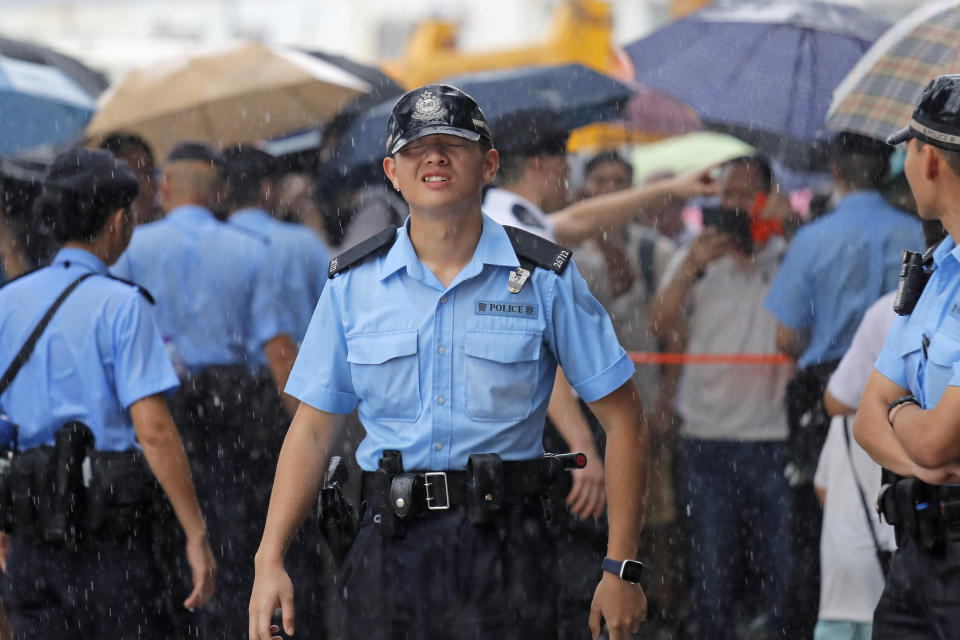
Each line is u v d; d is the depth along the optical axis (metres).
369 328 9.26
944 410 8.73
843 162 15.48
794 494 16.25
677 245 20.28
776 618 16.19
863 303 15.55
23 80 21.53
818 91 18.17
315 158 19.27
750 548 16.45
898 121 14.41
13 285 11.31
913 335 9.32
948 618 9.06
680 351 16.89
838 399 13.03
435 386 9.14
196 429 15.35
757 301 16.67
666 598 16.66
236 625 15.30
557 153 14.43
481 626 8.97
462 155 8.96
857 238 15.43
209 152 15.73
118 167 11.45
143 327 11.17
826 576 13.06
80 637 11.20
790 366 16.38
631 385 9.55
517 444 9.21
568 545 14.04
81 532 10.92
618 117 19.19
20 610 11.23
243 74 20.66
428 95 9.01
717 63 18.70
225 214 15.96
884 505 9.41
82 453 10.94
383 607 9.13
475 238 9.29
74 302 11.12
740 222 16.77
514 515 9.10
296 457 9.63
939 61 14.39
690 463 16.73
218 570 15.30
